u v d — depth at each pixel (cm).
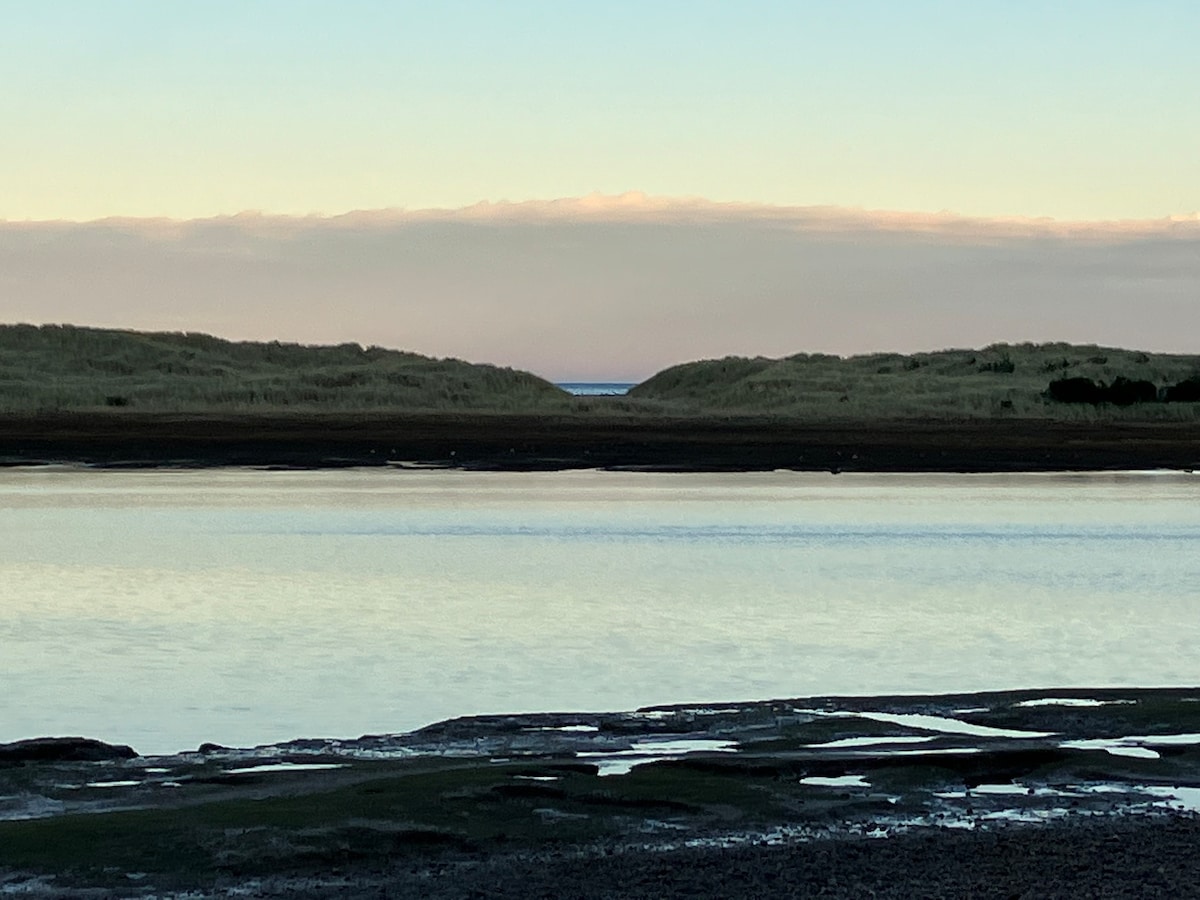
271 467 7125
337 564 3806
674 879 1284
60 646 2608
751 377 15800
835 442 8719
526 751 1736
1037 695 2058
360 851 1345
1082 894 1246
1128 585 3525
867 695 2194
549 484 6419
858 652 2588
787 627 2856
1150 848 1382
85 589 3350
